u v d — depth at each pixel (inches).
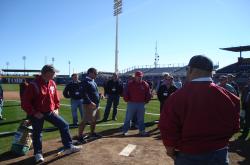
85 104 327.3
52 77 259.6
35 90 253.1
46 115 263.0
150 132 407.5
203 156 114.8
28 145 282.4
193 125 115.1
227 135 117.9
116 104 518.9
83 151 290.8
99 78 1883.6
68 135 278.4
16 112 608.7
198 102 115.5
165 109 120.2
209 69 119.7
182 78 1579.7
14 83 2253.9
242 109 366.9
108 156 278.4
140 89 380.5
